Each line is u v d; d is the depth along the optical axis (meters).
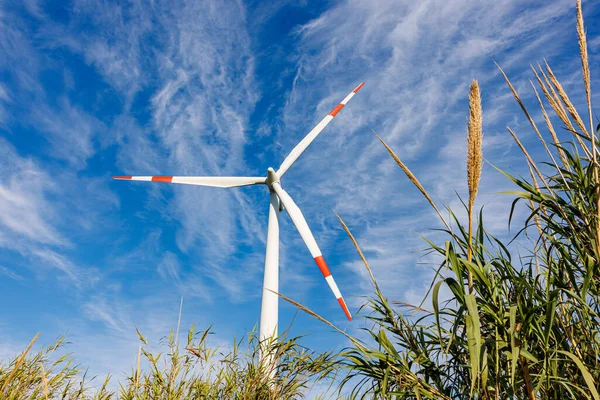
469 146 3.70
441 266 3.80
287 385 5.43
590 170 3.86
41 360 5.39
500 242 3.93
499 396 3.55
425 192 3.92
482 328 3.66
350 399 4.41
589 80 3.89
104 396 5.40
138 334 5.69
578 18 3.93
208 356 5.78
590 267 3.43
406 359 4.19
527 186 4.06
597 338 3.81
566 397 3.55
